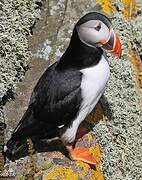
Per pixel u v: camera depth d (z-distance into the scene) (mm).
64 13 9672
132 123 9188
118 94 9211
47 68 8484
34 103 7953
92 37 7637
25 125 7914
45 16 9602
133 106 9352
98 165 8398
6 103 8703
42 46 9281
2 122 8492
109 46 7758
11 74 8781
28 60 9086
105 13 9898
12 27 9070
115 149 8734
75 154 8203
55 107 7777
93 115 8719
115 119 9016
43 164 8023
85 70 7738
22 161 8109
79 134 8477
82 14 9750
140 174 8961
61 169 7977
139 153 9102
